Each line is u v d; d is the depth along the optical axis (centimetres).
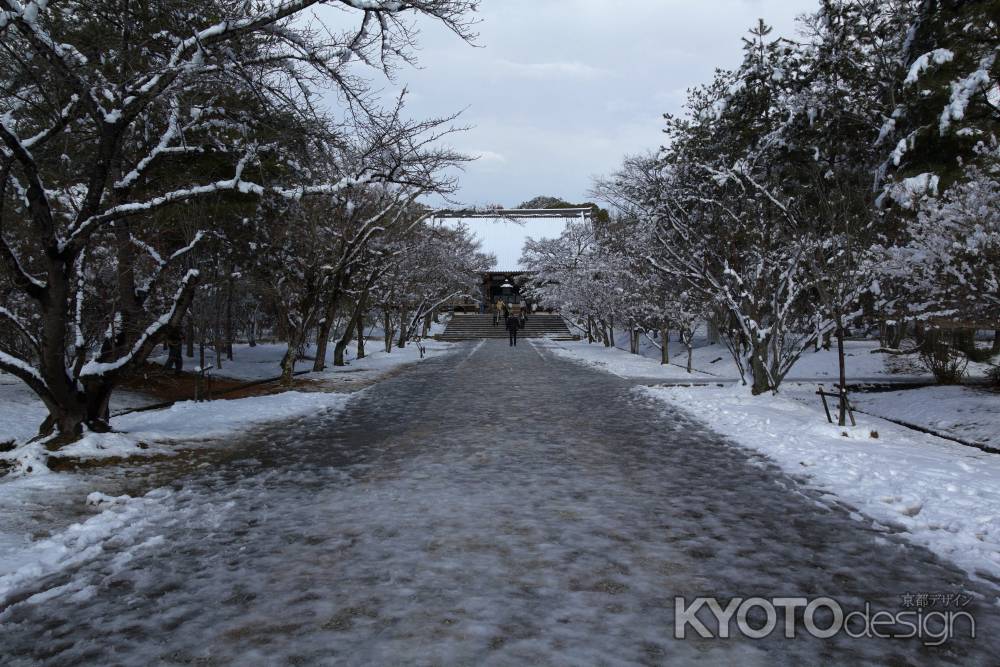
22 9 724
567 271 4431
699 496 646
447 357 3216
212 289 1977
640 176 2027
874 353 2233
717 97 2228
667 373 2222
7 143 763
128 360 941
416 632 354
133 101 868
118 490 702
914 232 1109
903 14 1989
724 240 1670
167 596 411
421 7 856
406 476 739
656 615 375
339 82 929
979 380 1602
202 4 843
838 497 641
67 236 859
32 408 1263
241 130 1177
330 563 463
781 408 1295
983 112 1662
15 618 383
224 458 869
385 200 2138
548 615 374
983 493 630
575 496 646
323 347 2430
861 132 2073
